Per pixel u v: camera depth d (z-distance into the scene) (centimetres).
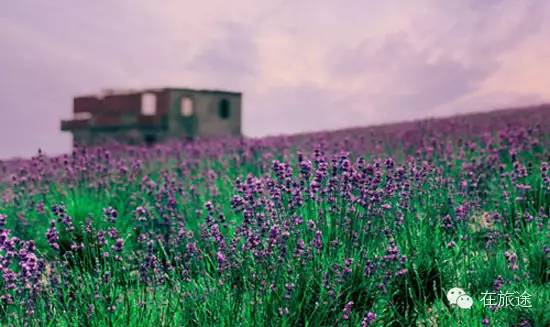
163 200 684
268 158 1001
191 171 1023
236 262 434
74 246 467
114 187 787
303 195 481
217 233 446
